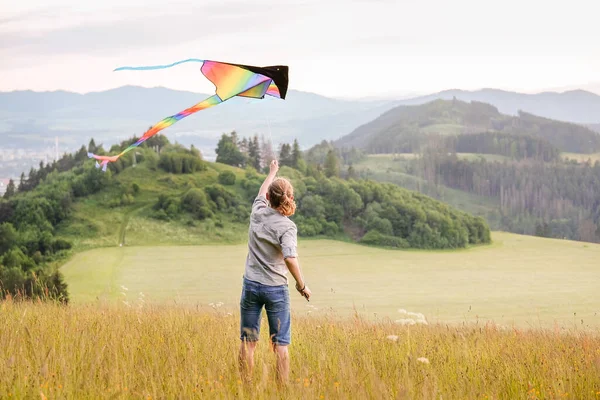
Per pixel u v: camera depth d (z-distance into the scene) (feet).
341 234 520.83
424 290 344.08
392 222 519.60
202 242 479.41
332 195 539.29
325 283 359.66
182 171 613.11
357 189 552.00
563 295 323.98
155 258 422.82
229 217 533.96
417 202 546.67
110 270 381.19
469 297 321.52
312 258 444.55
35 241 450.71
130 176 582.76
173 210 520.01
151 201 542.57
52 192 525.34
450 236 508.53
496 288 350.43
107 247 456.86
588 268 419.54
